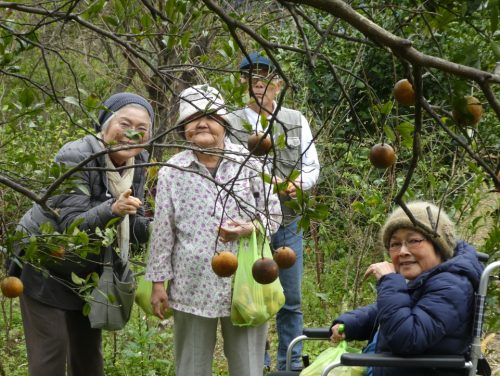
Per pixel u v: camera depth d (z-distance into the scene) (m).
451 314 3.17
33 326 3.81
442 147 6.23
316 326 6.18
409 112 7.36
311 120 6.48
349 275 6.54
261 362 3.95
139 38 2.76
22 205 5.34
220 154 2.42
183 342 3.90
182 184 3.83
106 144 2.31
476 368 3.21
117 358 5.48
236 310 3.74
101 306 3.85
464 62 1.62
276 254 2.65
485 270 3.23
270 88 4.29
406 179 1.71
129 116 3.76
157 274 3.86
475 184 5.02
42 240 2.90
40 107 2.57
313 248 6.96
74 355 4.13
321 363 3.62
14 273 3.86
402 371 3.30
